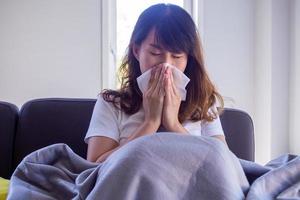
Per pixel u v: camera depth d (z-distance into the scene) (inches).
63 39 92.9
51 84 93.0
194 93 49.9
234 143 52.7
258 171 36.8
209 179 31.8
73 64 93.3
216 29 95.3
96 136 46.2
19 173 37.4
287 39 86.2
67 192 35.8
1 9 91.7
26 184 36.8
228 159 32.9
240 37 96.1
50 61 92.9
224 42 95.7
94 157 44.9
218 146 33.2
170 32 46.0
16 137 50.3
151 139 33.0
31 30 92.5
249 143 53.0
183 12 47.8
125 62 50.8
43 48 92.7
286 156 43.4
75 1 92.7
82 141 50.9
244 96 96.7
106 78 93.4
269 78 86.6
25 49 92.5
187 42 46.9
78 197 33.3
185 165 32.1
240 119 53.4
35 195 35.4
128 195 30.9
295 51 83.3
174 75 46.8
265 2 89.0
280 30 86.1
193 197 31.6
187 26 47.2
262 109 90.8
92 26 93.3
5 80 92.6
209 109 51.1
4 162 49.3
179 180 31.8
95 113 48.4
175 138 33.4
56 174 37.3
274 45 85.7
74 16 92.9
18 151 50.0
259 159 91.9
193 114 49.8
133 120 47.9
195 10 95.6
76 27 93.0
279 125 85.9
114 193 31.0
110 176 31.4
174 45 45.9
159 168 31.8
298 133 81.4
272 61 85.6
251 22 96.1
